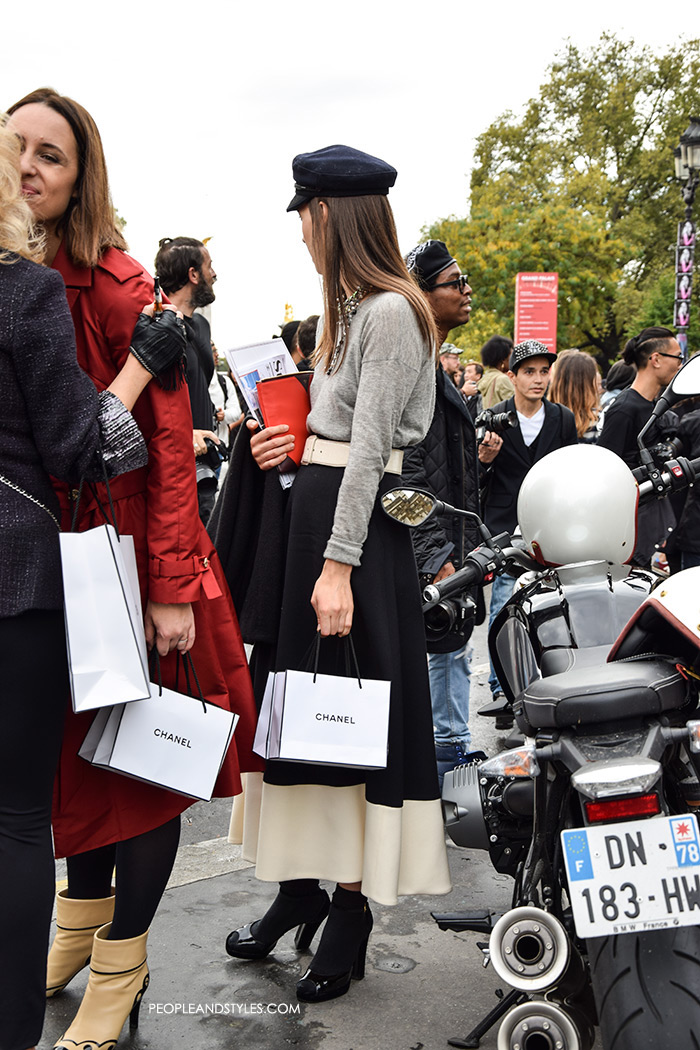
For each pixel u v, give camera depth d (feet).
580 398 22.31
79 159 7.54
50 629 6.85
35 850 6.91
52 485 7.25
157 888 7.91
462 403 12.48
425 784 8.61
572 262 128.88
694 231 52.21
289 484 8.91
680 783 6.84
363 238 8.42
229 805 14.29
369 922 9.09
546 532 8.38
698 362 9.75
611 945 6.11
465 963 9.56
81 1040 7.64
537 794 6.98
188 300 17.76
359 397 8.18
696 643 6.55
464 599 8.70
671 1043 5.72
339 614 8.16
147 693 6.89
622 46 166.71
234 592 9.33
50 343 6.69
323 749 8.02
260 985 9.11
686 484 9.85
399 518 8.27
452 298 12.26
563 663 7.77
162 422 7.69
